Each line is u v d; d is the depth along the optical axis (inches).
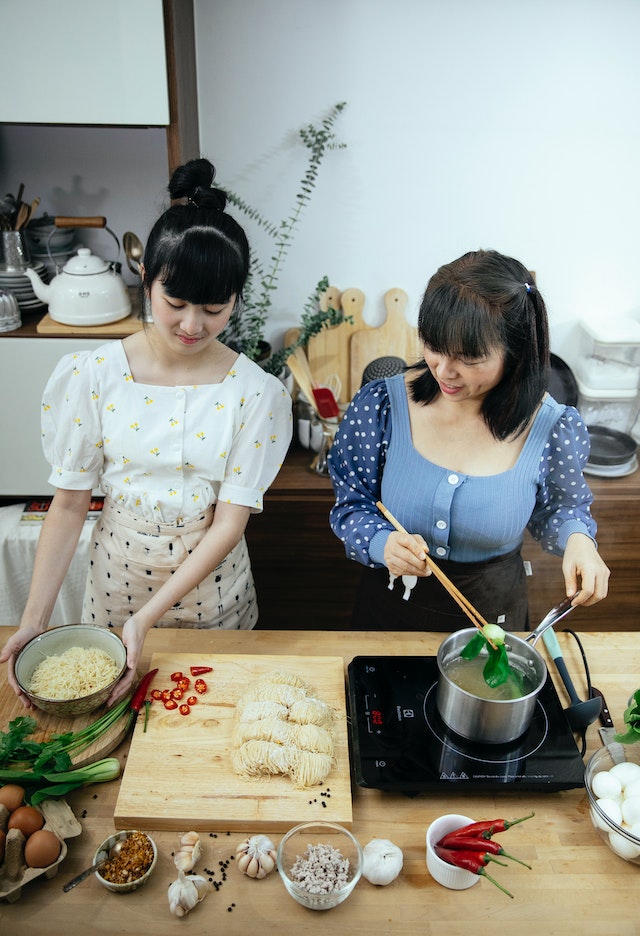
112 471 63.7
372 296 103.0
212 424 61.6
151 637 61.7
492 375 54.0
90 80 76.8
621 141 93.3
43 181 97.1
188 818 46.8
